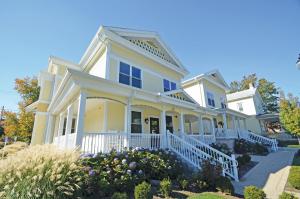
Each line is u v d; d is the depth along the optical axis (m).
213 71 22.11
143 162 6.42
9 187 3.52
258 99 32.12
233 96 31.58
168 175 6.91
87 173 4.61
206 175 6.15
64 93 8.92
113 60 10.73
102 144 7.21
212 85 21.94
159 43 14.41
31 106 16.03
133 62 12.04
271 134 27.20
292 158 11.42
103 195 4.47
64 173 3.85
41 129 14.61
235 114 20.44
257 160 11.48
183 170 7.90
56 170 3.73
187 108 12.71
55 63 15.08
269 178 7.27
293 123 16.25
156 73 13.71
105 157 5.91
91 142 6.90
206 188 5.94
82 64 13.71
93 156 5.73
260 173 8.14
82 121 6.68
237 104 30.50
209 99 20.34
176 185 6.25
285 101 18.55
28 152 4.11
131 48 11.84
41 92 15.20
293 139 24.73
